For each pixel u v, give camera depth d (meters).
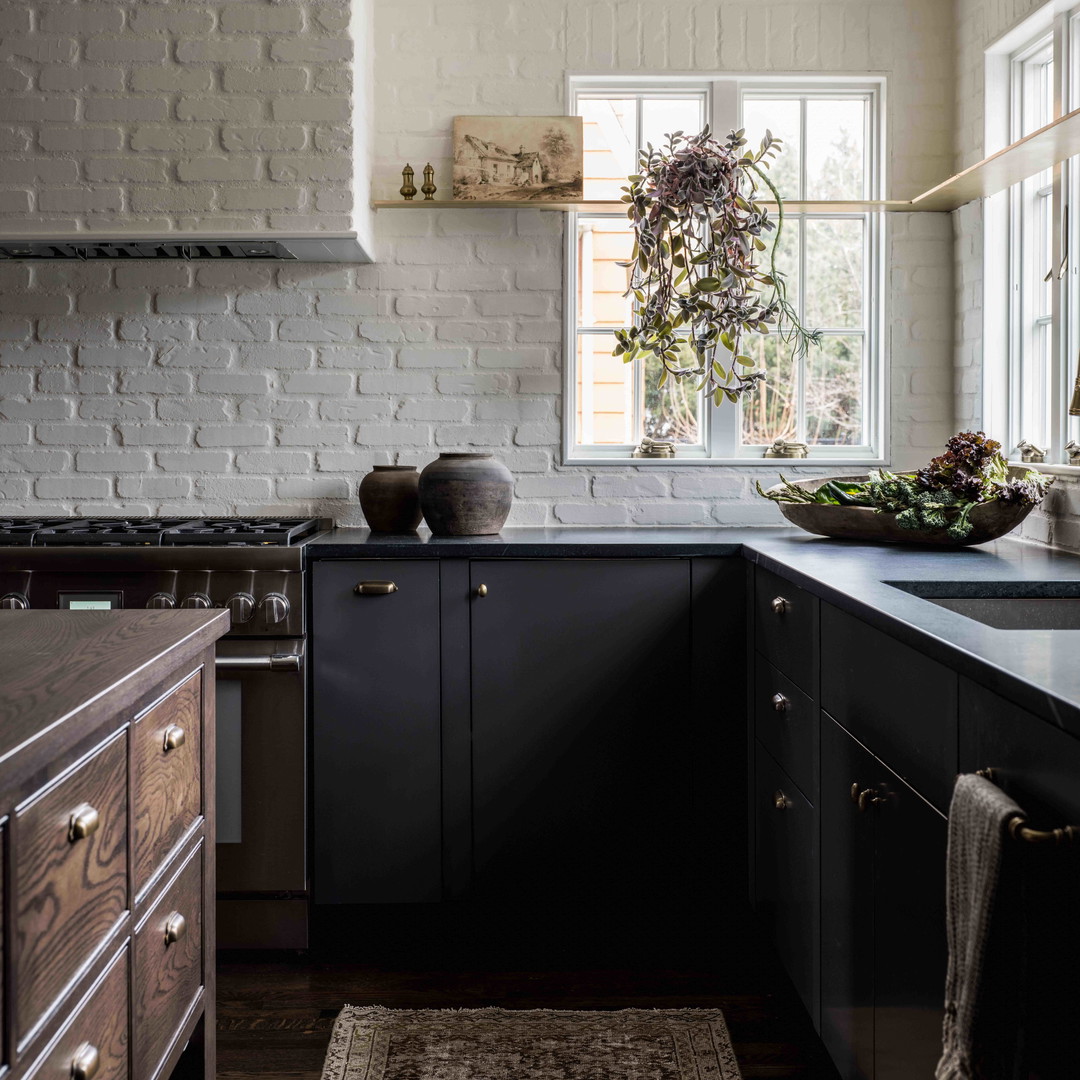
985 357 3.31
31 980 1.09
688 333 3.62
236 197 3.14
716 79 3.54
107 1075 1.31
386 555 2.93
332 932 3.02
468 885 2.99
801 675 2.37
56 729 1.10
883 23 3.54
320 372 3.54
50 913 1.14
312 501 3.56
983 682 1.34
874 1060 1.84
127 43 3.14
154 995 1.50
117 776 1.36
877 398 3.63
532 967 2.82
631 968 2.80
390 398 3.55
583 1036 2.43
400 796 2.97
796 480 3.58
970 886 1.23
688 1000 2.62
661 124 3.65
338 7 3.13
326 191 3.14
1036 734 1.22
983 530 2.78
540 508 3.59
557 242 3.54
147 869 1.48
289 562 2.87
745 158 3.19
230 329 3.52
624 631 2.97
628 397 3.70
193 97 3.14
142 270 3.50
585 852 3.00
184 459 3.54
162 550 2.86
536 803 2.99
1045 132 2.56
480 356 3.55
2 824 1.03
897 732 1.73
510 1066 2.30
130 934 1.40
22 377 3.51
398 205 3.44
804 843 2.33
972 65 3.39
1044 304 3.18
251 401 3.54
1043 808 1.20
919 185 3.56
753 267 3.21
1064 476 2.77
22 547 2.86
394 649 2.96
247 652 2.88
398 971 2.81
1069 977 1.12
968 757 1.43
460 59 3.52
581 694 2.98
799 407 3.69
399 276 3.53
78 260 3.47
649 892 3.01
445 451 3.56
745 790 2.99
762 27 3.53
